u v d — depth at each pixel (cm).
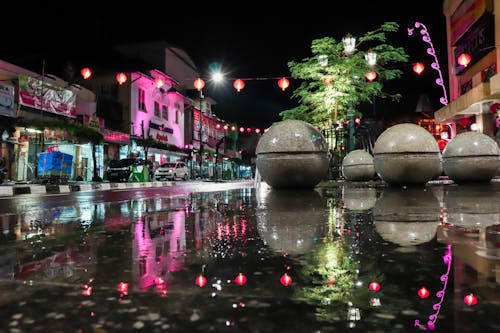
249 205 552
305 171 777
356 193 727
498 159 981
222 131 5781
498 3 2339
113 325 129
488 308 140
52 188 1418
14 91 1967
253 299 153
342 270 195
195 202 645
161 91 3703
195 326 128
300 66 1848
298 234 304
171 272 198
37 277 192
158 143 3469
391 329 123
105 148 2870
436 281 175
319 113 2002
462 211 438
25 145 2128
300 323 129
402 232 306
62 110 2295
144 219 433
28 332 125
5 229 378
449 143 1042
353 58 1759
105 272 200
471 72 2812
